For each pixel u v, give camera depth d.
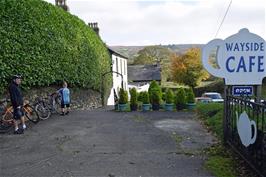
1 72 13.84
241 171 6.81
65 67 18.84
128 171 7.07
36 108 14.96
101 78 27.95
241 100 7.43
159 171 7.03
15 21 14.75
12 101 11.65
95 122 14.30
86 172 7.04
